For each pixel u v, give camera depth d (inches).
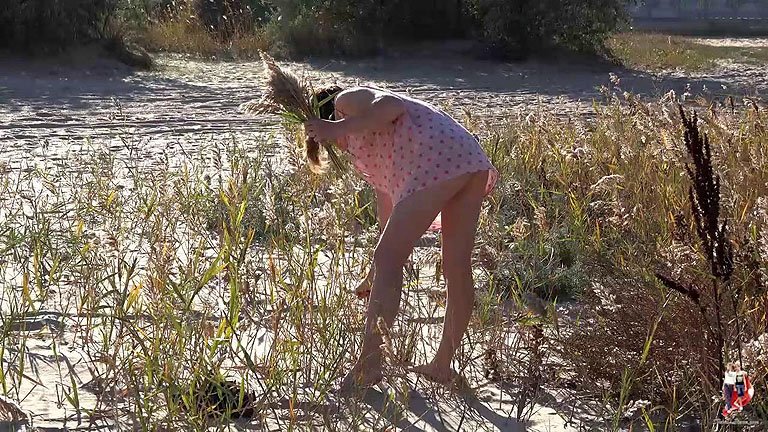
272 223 262.1
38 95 711.7
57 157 448.5
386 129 194.2
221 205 301.0
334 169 216.2
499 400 189.5
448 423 177.6
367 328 186.1
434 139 189.8
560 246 271.3
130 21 1068.5
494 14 1101.1
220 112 650.2
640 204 257.4
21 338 205.5
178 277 237.6
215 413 166.2
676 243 197.8
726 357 169.9
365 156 199.6
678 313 187.3
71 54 881.5
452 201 193.0
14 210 321.7
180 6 1159.0
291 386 183.5
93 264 236.2
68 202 313.9
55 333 209.5
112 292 195.2
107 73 855.7
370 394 187.2
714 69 1122.0
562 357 196.5
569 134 372.2
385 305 186.2
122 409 171.6
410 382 193.5
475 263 246.2
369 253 234.7
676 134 284.4
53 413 172.9
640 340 190.7
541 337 196.1
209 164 428.5
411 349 200.2
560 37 1127.6
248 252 255.0
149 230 276.8
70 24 889.5
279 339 192.2
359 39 1107.3
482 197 194.4
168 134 543.2
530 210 305.1
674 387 174.2
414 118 192.1
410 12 1132.5
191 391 164.2
